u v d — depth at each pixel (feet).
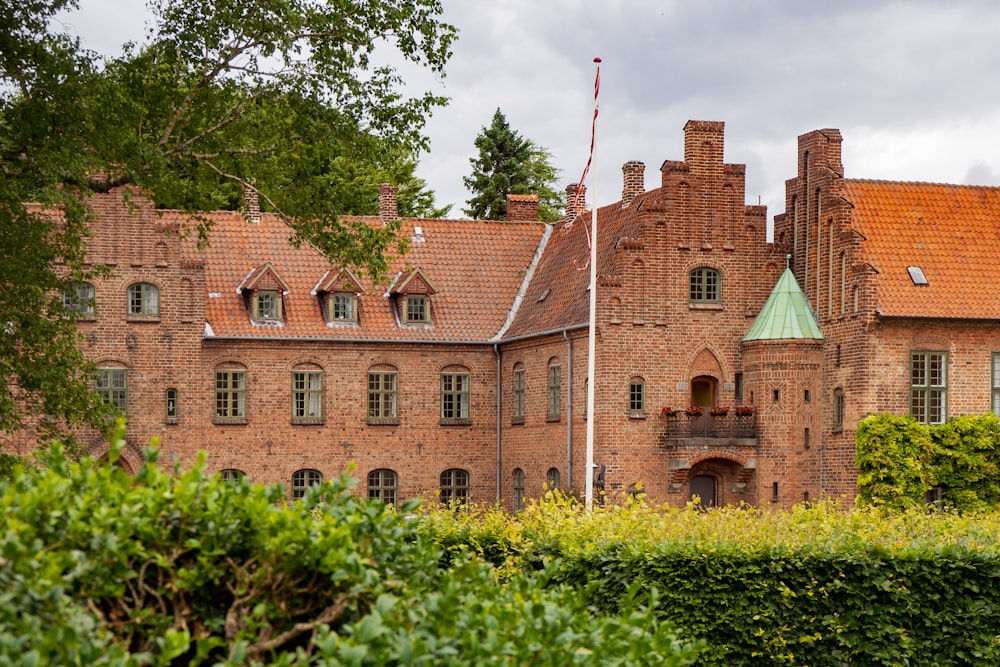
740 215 169.17
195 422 168.76
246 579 34.06
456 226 196.75
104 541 31.86
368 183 259.19
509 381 182.60
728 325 167.94
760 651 68.90
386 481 179.83
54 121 93.56
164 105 100.37
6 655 26.05
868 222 162.40
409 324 181.68
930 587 69.82
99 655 28.22
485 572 37.40
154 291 167.73
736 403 168.14
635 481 162.61
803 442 161.68
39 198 92.58
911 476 150.10
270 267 175.42
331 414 177.06
